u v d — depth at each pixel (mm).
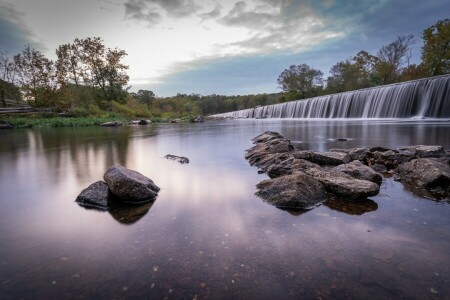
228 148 8094
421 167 3867
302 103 42281
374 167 4668
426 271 1679
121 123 27844
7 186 3977
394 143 8477
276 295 1475
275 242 2074
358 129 14672
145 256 1895
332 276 1633
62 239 2195
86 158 6594
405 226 2363
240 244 2047
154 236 2211
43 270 1750
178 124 29812
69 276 1680
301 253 1901
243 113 70562
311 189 3098
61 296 1501
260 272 1678
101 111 41344
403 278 1610
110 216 2691
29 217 2711
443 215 2621
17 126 23375
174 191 3555
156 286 1561
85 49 46344
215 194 3398
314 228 2334
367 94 28156
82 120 29000
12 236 2270
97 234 2279
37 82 37750
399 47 52438
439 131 12109
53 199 3311
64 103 38312
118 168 3461
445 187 3441
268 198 3117
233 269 1712
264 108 57281
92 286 1575
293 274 1654
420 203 2982
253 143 9297
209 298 1454
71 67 46469
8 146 9547
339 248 1973
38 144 10125
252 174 4539
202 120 36750
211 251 1946
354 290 1510
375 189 3168
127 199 3104
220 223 2467
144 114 51344
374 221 2484
